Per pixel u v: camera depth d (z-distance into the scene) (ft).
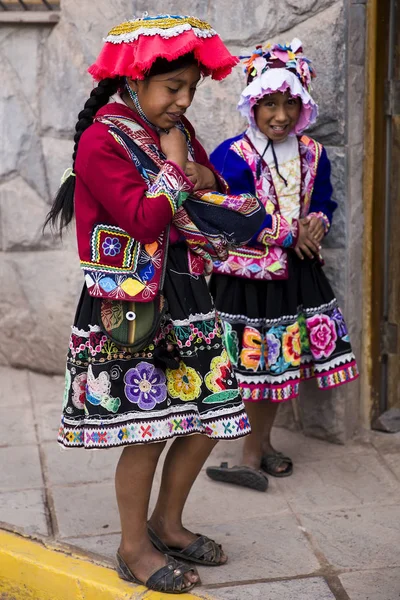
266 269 11.12
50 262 15.03
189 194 8.39
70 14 13.82
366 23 11.87
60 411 14.23
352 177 12.20
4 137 14.79
